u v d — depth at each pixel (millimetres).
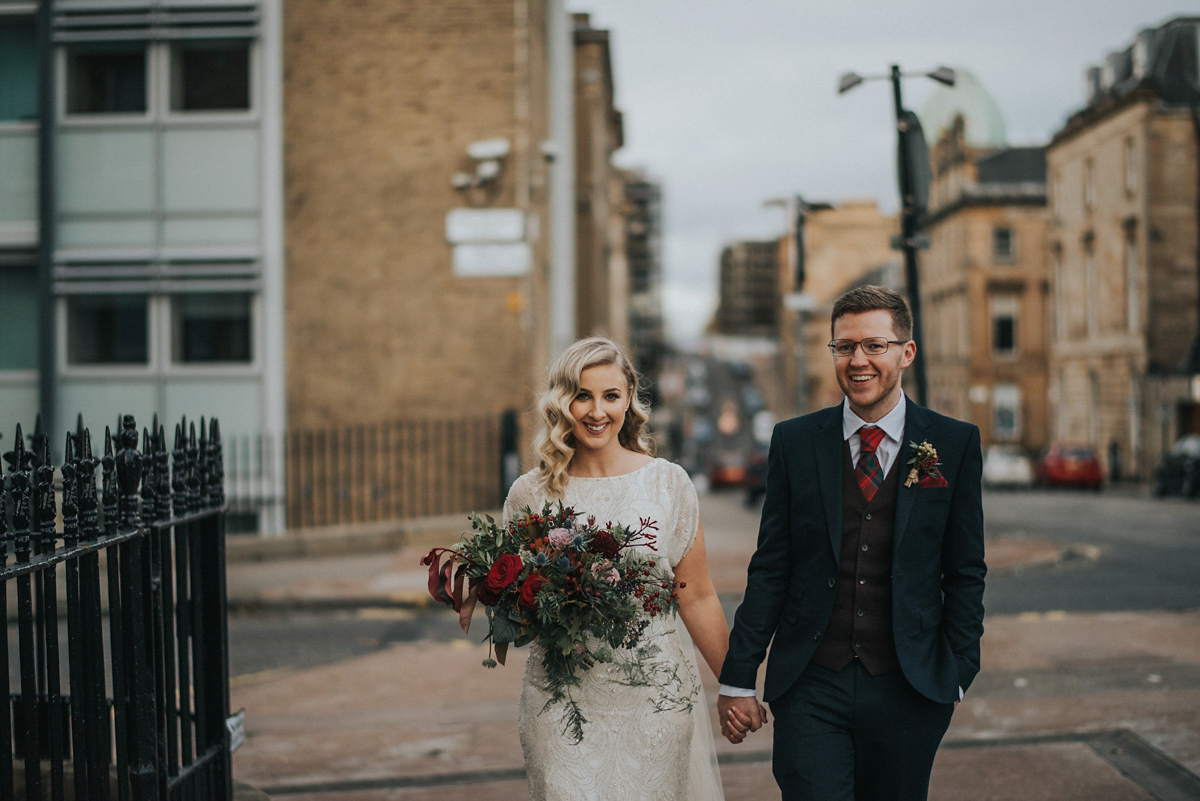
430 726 6090
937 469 2998
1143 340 35844
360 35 14039
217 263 13930
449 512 13977
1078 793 4582
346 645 8688
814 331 68688
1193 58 35438
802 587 3098
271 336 14031
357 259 14055
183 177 13977
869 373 3020
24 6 13609
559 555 3006
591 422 3215
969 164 47250
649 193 81625
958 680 2949
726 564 12133
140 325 13945
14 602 8031
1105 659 7164
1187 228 35438
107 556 3271
